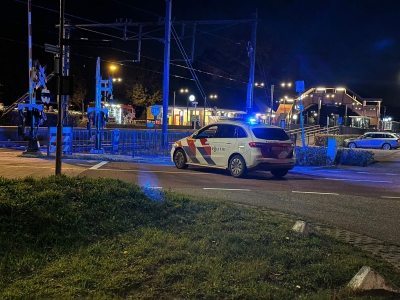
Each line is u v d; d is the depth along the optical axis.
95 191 7.12
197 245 5.32
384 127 67.00
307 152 17.91
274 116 61.50
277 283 4.36
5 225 5.24
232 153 12.95
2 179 7.29
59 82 8.81
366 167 18.27
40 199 6.27
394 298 4.05
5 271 4.31
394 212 8.41
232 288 4.12
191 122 52.09
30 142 18.12
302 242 5.68
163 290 4.09
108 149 22.25
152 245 5.33
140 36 23.80
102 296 3.88
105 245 5.32
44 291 3.90
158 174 12.94
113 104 52.81
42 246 5.07
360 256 5.28
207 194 9.58
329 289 4.24
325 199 9.56
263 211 7.80
